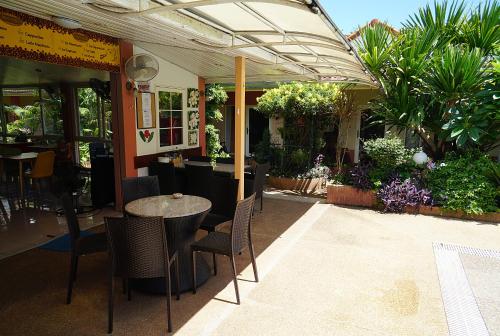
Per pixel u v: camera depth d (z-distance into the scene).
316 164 7.95
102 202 5.96
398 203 6.10
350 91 8.34
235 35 4.21
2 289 3.33
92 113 8.02
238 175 5.43
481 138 6.45
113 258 2.73
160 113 6.50
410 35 6.97
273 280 3.63
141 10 2.86
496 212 5.68
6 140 9.71
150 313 2.99
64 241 4.52
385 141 6.61
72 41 4.52
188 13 3.41
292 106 8.03
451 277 3.75
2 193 6.98
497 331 2.84
